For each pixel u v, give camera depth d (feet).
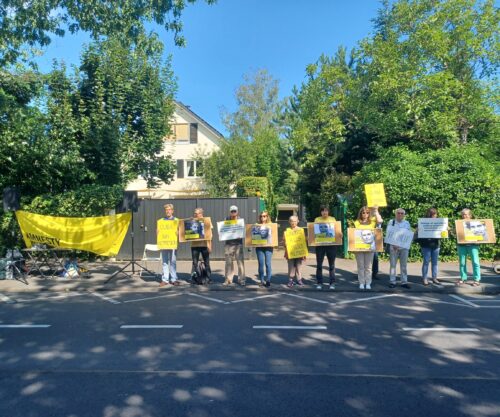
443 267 43.60
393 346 20.53
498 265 39.65
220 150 94.58
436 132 52.16
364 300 30.68
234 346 20.74
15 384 16.52
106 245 39.83
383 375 17.01
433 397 14.99
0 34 37.42
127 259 53.11
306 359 18.89
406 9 56.29
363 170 54.13
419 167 47.70
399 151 50.70
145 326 24.49
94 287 35.96
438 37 51.11
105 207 51.44
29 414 14.02
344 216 51.01
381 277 38.40
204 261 36.50
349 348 20.29
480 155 52.65
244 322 25.09
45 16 37.37
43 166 51.62
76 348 20.76
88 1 36.47
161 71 66.08
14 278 40.32
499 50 53.78
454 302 29.89
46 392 15.75
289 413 13.88
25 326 24.88
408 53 54.90
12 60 40.09
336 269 43.37
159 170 69.31
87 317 26.86
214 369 17.84
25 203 51.03
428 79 49.83
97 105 59.82
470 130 59.82
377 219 34.47
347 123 69.56
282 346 20.67
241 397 15.12
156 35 38.88
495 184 46.11
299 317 26.09
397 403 14.56
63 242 39.58
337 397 15.05
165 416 13.78
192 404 14.62
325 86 64.49
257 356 19.33
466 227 34.35
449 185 46.57
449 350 19.92
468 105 54.65
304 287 34.47
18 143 49.49
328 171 77.46
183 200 53.01
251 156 96.27
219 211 52.80
